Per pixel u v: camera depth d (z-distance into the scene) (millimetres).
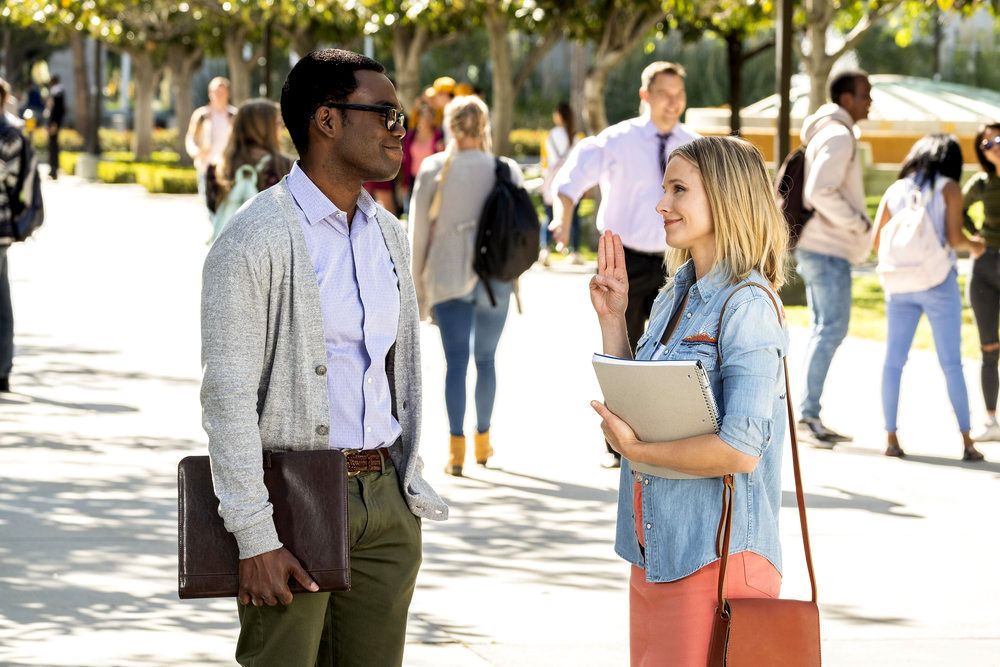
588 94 38531
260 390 5625
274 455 5527
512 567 10430
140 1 58781
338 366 5730
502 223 12789
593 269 31859
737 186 5871
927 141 14336
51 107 66625
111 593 9586
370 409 5793
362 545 5863
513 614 9398
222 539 5512
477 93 34219
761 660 5680
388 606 5957
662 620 5914
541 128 90375
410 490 5945
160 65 78375
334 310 5688
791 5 24844
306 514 5484
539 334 22078
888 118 47781
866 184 43969
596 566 10492
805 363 14828
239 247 5512
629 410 5812
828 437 14828
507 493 12570
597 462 13836
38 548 10508
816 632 5730
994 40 80188
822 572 10438
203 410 5500
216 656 8484
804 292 25797
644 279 13305
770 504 5984
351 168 5723
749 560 5867
